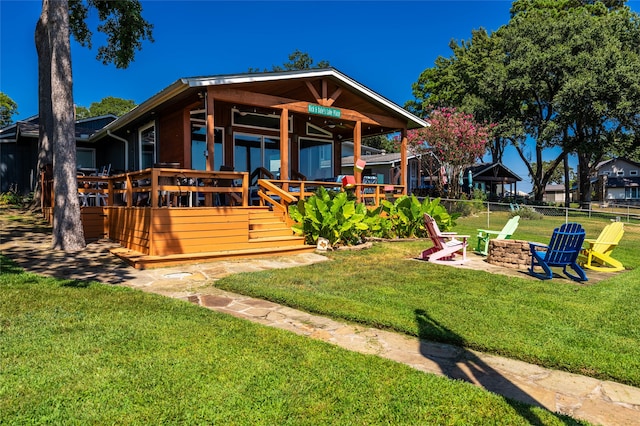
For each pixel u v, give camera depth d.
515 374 3.20
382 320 4.24
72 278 5.78
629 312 4.78
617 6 34.19
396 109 13.30
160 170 7.45
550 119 29.84
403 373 3.03
